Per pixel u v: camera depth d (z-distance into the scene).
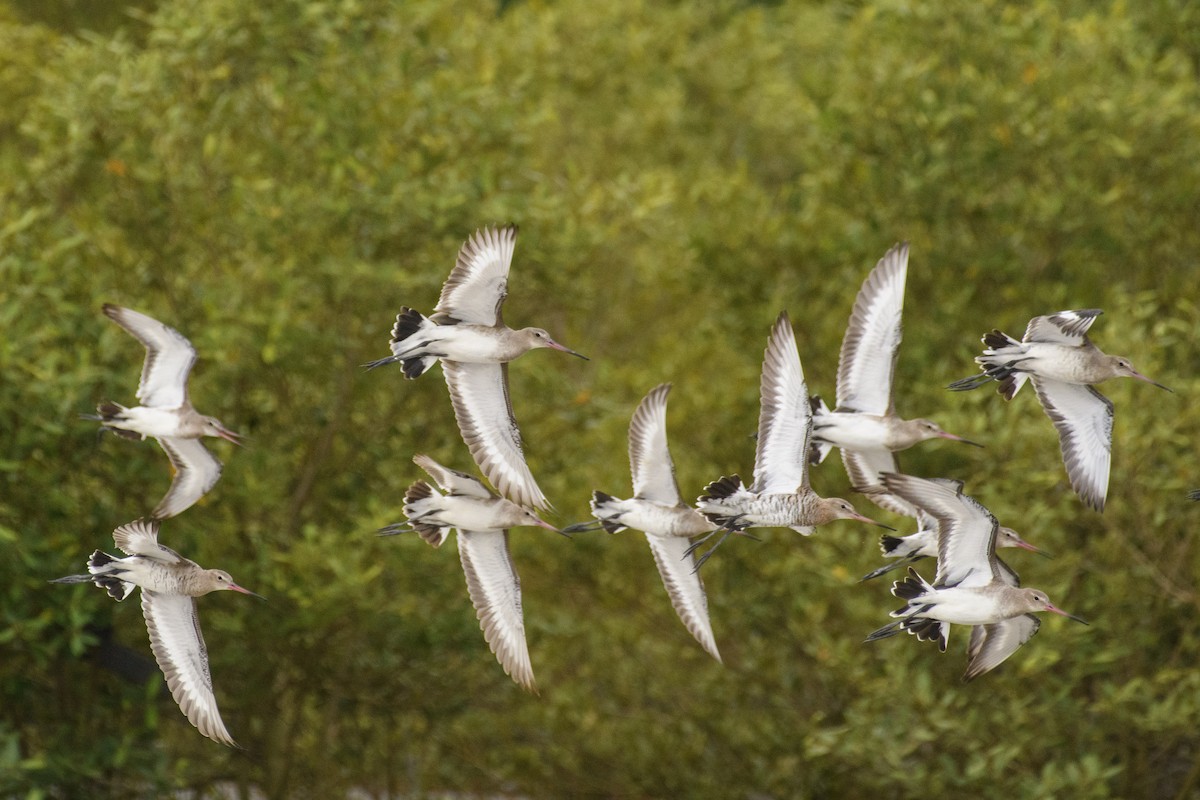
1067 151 19.73
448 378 12.68
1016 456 17.39
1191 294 19.75
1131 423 16.56
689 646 20.41
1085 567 17.94
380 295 17.91
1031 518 16.69
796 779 19.75
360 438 19.20
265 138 18.94
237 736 19.08
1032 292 20.31
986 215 20.19
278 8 18.95
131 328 13.14
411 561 17.44
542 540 20.16
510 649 13.05
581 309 20.00
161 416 13.05
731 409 20.81
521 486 12.68
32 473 16.31
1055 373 12.72
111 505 17.59
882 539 12.76
